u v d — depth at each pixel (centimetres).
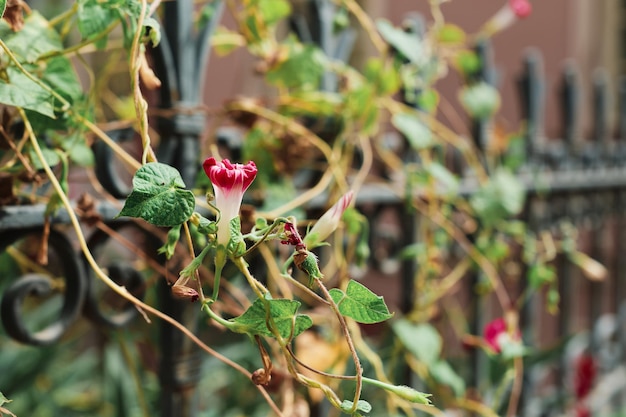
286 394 107
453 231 133
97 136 98
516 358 120
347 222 112
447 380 122
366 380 79
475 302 147
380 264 128
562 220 176
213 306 107
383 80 118
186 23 100
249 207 98
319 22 117
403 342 121
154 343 134
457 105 276
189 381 104
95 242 98
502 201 134
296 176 117
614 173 188
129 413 158
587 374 184
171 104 100
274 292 112
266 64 114
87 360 201
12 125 92
